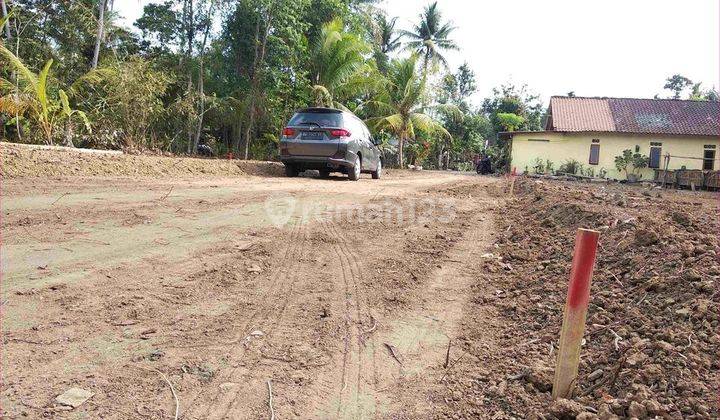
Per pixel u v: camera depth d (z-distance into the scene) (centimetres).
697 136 2511
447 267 457
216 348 280
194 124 1844
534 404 232
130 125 1445
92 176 832
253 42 1919
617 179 2552
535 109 4903
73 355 260
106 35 1741
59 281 350
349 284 397
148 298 338
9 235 444
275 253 464
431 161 4303
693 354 248
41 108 1191
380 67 3155
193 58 1894
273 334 302
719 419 200
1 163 769
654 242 418
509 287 405
